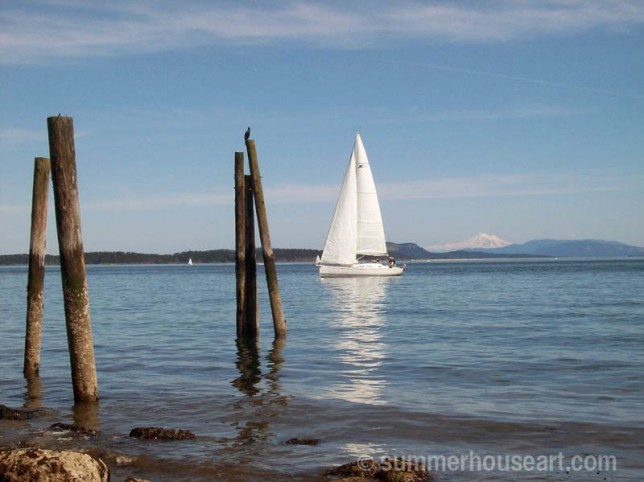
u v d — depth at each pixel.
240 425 11.35
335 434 10.79
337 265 69.94
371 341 22.09
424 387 14.36
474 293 49.28
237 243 22.06
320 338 22.94
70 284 12.35
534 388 14.10
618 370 16.03
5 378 15.66
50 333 24.77
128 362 18.08
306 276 94.94
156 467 9.21
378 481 8.52
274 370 16.70
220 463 9.34
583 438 10.42
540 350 19.41
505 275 89.56
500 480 8.73
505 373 15.87
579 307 34.31
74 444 10.20
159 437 10.52
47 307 37.75
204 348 20.70
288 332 24.77
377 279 70.75
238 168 21.50
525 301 39.59
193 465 9.26
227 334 24.38
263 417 11.85
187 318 31.30
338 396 13.48
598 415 11.72
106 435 10.68
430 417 11.70
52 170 11.90
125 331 25.78
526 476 8.87
